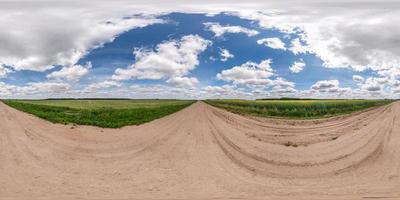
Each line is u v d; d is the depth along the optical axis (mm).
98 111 38938
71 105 56656
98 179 13016
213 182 12891
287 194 11656
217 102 70625
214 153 17438
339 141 20609
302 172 14477
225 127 26516
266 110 44500
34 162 15031
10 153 16328
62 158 15852
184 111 41750
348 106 49562
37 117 28656
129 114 35469
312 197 11320
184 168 14727
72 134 21516
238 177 13625
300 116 38688
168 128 25531
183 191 11781
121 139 20594
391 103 55625
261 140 21188
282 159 16531
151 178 13258
